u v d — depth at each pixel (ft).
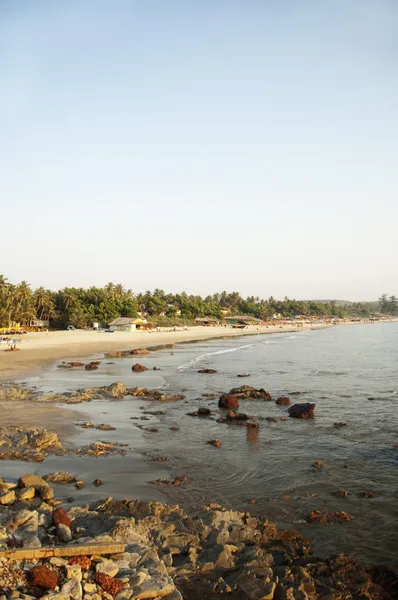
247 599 37.93
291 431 91.45
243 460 73.67
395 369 187.32
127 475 65.82
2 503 52.42
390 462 73.05
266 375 169.58
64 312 501.97
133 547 42.98
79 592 35.12
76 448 77.92
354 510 55.57
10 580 34.96
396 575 42.42
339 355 251.60
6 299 418.10
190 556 43.32
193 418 101.71
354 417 103.14
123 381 153.17
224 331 545.03
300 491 61.26
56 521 46.57
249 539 47.78
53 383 147.02
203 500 57.67
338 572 42.42
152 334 438.40
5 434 83.10
